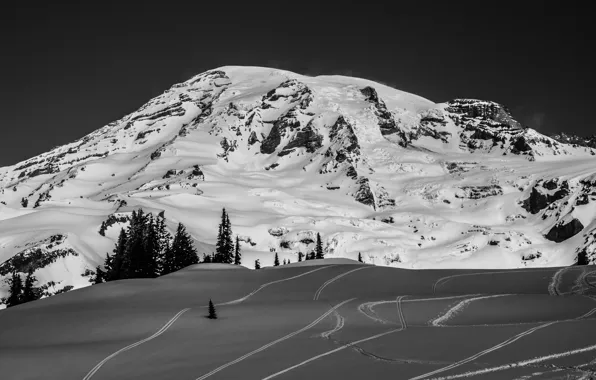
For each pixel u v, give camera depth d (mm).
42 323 64688
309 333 57625
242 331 59281
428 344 51250
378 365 46219
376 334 55844
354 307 68188
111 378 46969
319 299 76438
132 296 78500
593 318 58344
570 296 69500
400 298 72438
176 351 53031
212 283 86750
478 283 83812
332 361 48000
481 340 51531
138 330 60375
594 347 47906
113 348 54312
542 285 80562
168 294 79812
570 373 42125
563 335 51781
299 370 46250
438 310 65625
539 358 45688
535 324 56219
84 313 68188
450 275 89562
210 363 49250
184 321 63188
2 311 72750
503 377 41906
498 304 66938
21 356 52250
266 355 50719
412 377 43062
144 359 51125
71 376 47594
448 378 42469
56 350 54031
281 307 69438
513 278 85562
